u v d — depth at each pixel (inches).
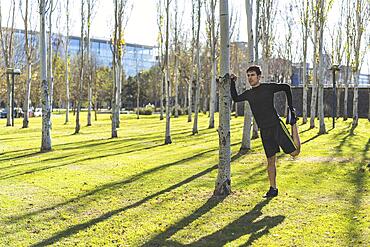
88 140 772.6
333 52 1318.9
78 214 257.9
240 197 293.1
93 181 362.9
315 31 964.6
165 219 244.2
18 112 1904.5
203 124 1248.2
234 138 760.3
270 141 280.1
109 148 635.5
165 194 308.5
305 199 283.7
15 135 885.2
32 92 1868.8
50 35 793.6
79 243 206.7
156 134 900.6
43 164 468.1
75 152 584.1
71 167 444.1
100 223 238.5
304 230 217.8
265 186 328.8
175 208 268.4
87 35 1221.1
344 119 1364.4
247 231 219.0
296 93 1764.3
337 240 201.8
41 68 590.9
